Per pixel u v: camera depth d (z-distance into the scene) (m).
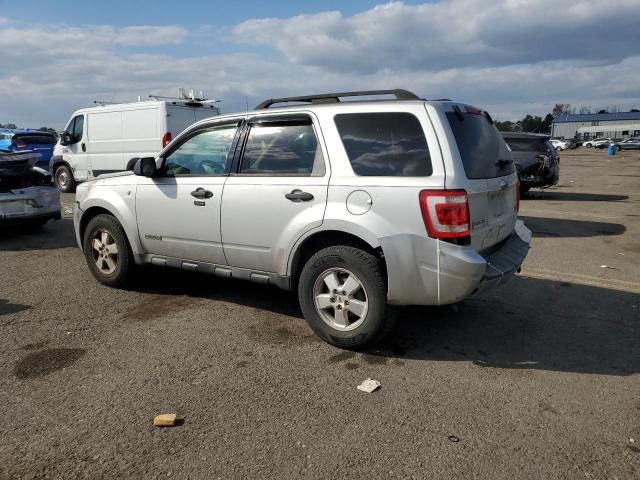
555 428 3.20
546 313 5.23
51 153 18.52
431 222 3.76
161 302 5.41
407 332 4.69
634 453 2.96
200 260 5.07
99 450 2.93
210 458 2.88
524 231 5.09
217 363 4.02
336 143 4.22
